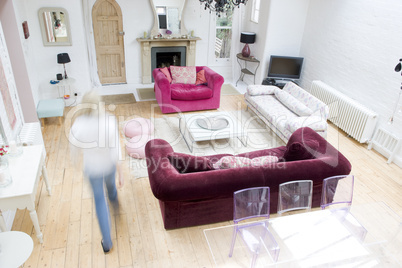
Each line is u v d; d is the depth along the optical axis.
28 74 4.52
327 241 2.45
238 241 2.58
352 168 4.56
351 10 5.33
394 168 4.62
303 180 2.96
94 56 6.80
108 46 6.88
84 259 2.94
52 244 3.08
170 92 5.78
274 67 6.65
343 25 5.55
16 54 4.34
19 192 2.70
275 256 2.32
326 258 2.30
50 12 5.38
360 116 5.02
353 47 5.36
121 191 3.86
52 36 5.56
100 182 2.79
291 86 5.84
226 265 2.39
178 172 3.18
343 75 5.67
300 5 6.47
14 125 3.79
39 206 3.55
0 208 2.70
